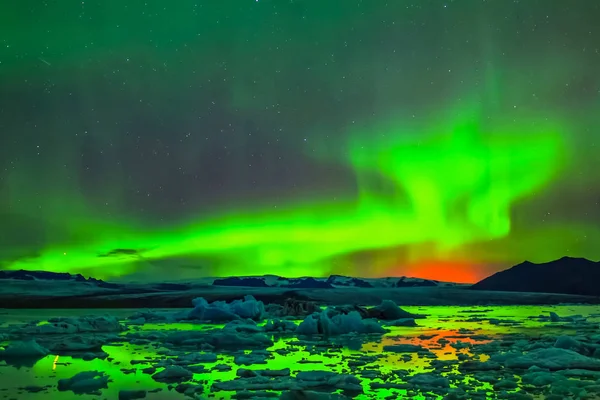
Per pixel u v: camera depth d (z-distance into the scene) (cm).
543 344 839
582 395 494
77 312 1939
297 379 571
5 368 663
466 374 620
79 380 562
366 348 876
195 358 737
